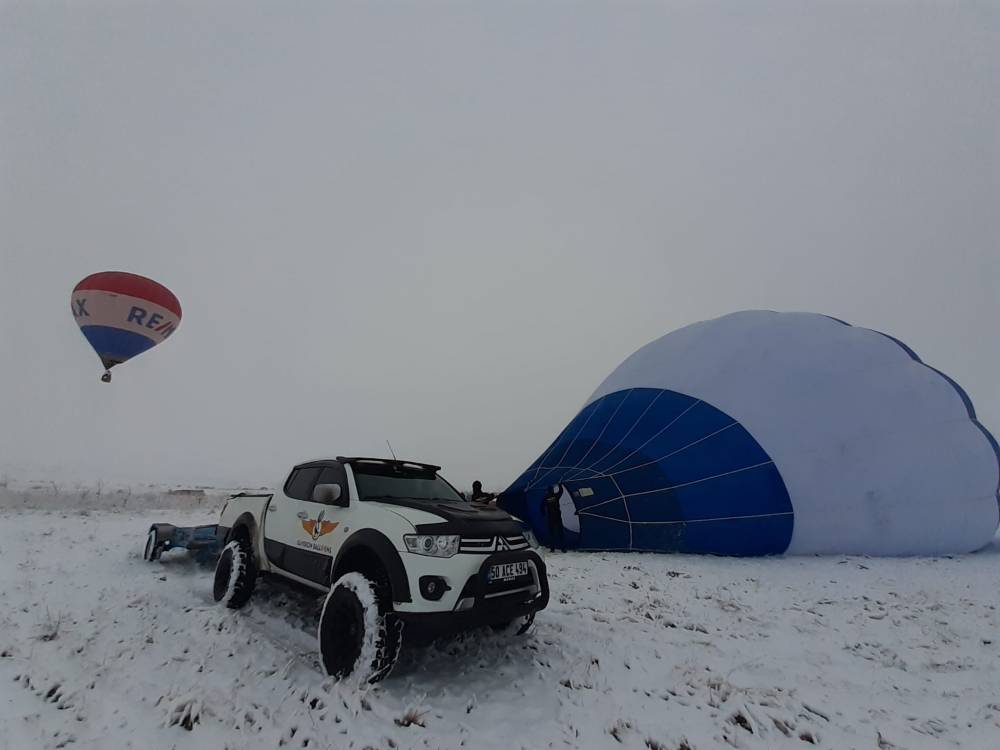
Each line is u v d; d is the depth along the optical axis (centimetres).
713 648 586
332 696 420
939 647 618
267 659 495
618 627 638
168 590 735
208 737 366
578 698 454
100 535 1228
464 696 442
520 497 1448
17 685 429
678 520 1209
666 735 403
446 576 439
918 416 1291
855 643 621
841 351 1388
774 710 446
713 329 1521
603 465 1353
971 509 1251
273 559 630
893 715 451
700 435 1284
